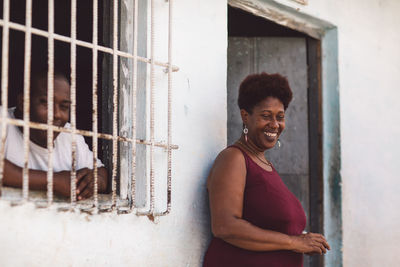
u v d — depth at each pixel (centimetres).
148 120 244
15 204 192
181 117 259
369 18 392
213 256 245
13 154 217
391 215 389
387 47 404
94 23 217
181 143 257
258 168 245
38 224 199
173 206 249
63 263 205
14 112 225
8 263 190
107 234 220
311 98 381
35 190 208
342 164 360
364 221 370
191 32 270
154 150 246
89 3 396
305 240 237
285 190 250
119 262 223
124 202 240
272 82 254
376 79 391
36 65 445
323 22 362
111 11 264
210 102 274
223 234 227
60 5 412
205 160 267
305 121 380
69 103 222
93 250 215
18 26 193
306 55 385
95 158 214
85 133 211
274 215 238
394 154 398
